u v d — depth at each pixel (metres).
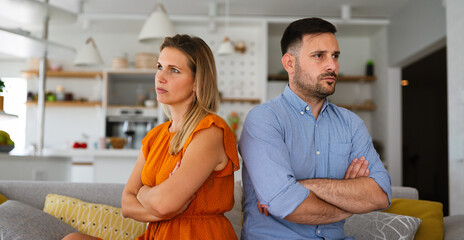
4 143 3.30
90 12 6.57
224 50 5.92
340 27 6.89
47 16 3.60
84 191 2.03
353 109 7.28
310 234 1.45
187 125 1.37
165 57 1.45
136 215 1.40
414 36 5.76
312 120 1.56
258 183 1.41
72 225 1.81
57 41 7.42
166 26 4.33
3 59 7.80
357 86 7.36
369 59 7.42
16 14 3.53
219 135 1.37
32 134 7.49
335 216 1.39
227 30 7.18
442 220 1.87
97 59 5.91
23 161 3.27
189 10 6.52
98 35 7.46
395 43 6.39
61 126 7.40
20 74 7.70
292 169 1.50
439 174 6.81
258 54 7.13
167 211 1.27
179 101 1.45
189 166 1.30
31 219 1.65
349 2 6.08
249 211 1.50
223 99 6.93
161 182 1.38
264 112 1.52
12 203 1.74
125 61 6.94
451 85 3.84
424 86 6.93
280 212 1.36
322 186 1.40
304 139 1.53
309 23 1.55
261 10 6.48
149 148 1.53
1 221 1.57
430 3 5.33
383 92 6.76
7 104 7.71
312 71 1.53
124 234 1.78
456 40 3.76
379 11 6.38
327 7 6.31
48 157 3.62
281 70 7.07
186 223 1.34
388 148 6.52
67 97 7.12
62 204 1.87
